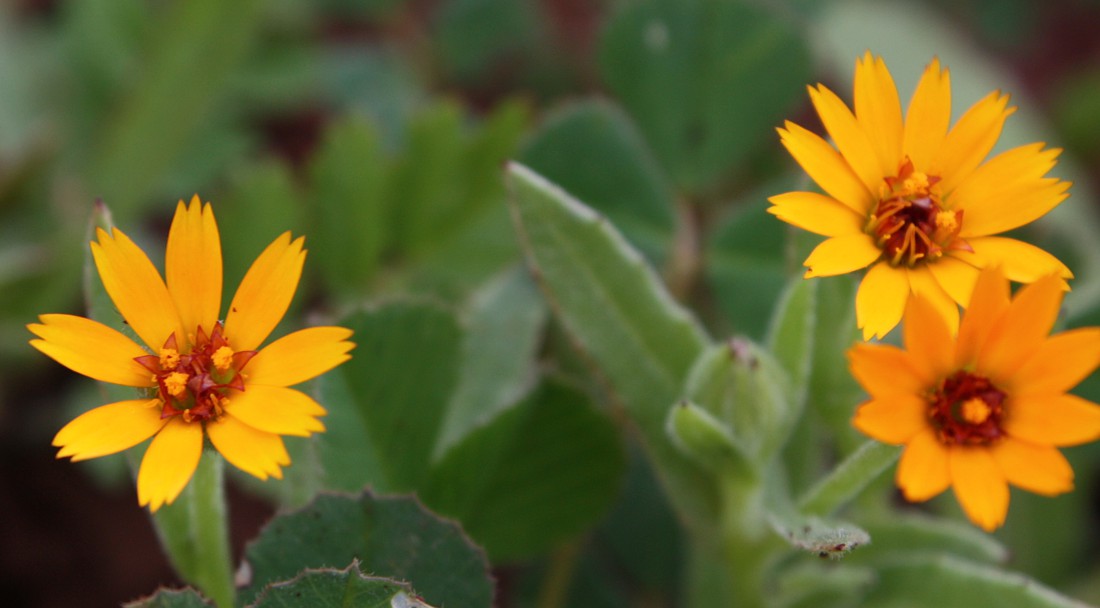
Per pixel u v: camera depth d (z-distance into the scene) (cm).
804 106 34
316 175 27
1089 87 34
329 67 33
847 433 23
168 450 20
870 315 21
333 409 23
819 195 21
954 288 21
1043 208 21
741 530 23
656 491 27
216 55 28
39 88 30
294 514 22
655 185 27
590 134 27
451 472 24
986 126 21
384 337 23
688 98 28
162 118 28
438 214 27
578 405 24
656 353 24
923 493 20
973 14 37
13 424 28
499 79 34
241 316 21
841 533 22
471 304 26
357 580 21
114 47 29
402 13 35
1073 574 27
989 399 20
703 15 28
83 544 28
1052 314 20
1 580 27
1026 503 26
